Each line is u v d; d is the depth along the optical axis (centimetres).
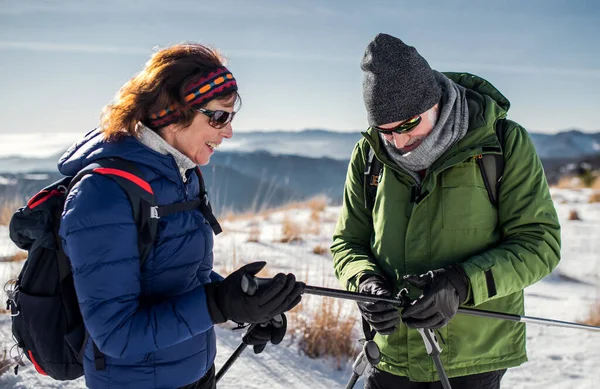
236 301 214
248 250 894
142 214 214
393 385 290
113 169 212
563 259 911
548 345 548
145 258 219
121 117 221
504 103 279
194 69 221
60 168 229
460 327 273
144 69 227
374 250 292
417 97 254
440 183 269
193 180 242
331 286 665
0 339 466
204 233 236
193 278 237
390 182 283
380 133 277
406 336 282
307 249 936
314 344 497
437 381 277
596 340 559
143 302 224
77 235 207
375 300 251
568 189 1791
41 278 224
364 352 271
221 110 226
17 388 406
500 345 276
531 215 264
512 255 260
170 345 216
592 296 720
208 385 260
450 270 253
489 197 269
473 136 264
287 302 218
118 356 213
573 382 473
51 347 227
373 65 257
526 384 470
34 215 218
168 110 222
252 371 462
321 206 1465
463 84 288
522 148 266
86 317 209
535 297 716
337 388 449
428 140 261
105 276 207
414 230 274
